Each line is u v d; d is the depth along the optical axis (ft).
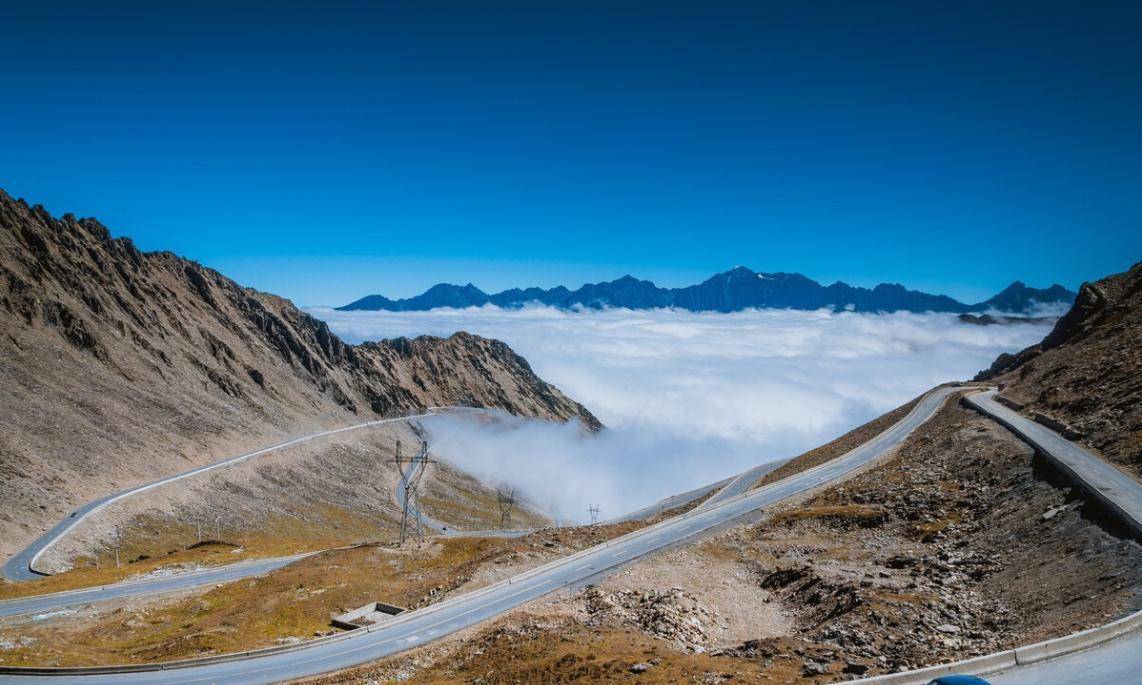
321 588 274.16
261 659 183.73
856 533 225.15
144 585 323.98
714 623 176.24
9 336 651.25
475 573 245.45
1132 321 335.47
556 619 183.11
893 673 111.86
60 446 562.25
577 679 134.72
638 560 229.45
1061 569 149.79
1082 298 458.09
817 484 291.79
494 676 147.23
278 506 649.61
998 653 108.37
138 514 516.73
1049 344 471.21
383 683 163.43
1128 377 261.85
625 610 185.26
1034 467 218.18
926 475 256.93
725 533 248.52
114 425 638.94
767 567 214.69
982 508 212.84
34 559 402.52
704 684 119.55
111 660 193.26
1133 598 123.13
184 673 175.83
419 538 366.02
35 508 470.80
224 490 627.46
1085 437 232.94
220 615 251.80
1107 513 161.68
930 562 184.96
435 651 179.63
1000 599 150.10
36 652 202.80
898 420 391.45
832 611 162.61
